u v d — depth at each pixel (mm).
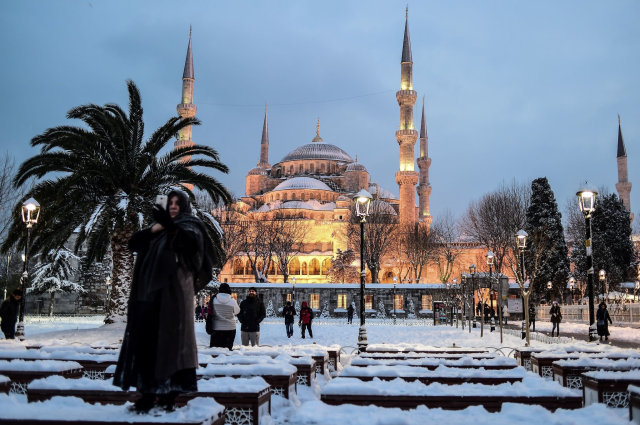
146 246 5336
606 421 6000
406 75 90000
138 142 26969
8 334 20750
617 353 12227
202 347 13945
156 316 4996
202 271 5445
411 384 7637
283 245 85500
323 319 58469
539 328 42750
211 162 27500
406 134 87375
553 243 60469
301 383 10641
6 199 34875
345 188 117625
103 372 10023
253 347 12953
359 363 10359
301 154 130875
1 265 55562
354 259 84812
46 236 24766
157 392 4824
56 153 24406
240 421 6586
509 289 58562
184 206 5609
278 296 63281
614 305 47438
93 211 24766
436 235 86438
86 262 25109
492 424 5977
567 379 9609
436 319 49188
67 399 5828
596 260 65875
